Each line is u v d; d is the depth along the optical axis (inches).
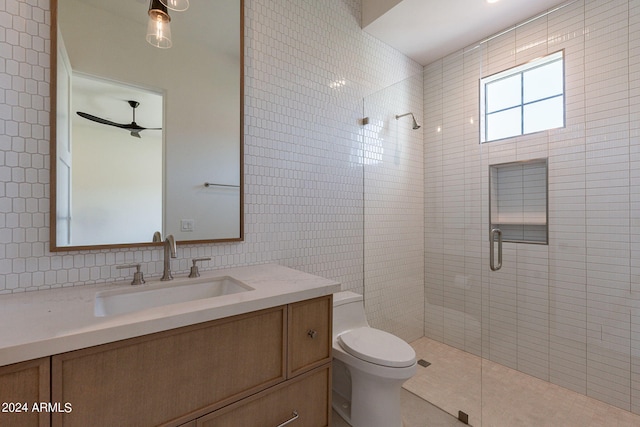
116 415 28.5
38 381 24.8
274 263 65.0
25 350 23.8
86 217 44.2
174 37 52.6
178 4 45.3
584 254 71.0
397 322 92.1
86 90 44.5
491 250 85.3
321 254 74.0
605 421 62.0
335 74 77.6
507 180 84.4
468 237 90.4
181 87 53.2
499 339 83.7
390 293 90.7
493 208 86.1
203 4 55.6
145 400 30.2
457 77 94.0
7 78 38.5
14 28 39.1
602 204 68.4
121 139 47.5
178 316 31.6
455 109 94.3
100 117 45.7
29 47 40.1
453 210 94.0
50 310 32.6
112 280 46.5
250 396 38.1
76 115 43.6
